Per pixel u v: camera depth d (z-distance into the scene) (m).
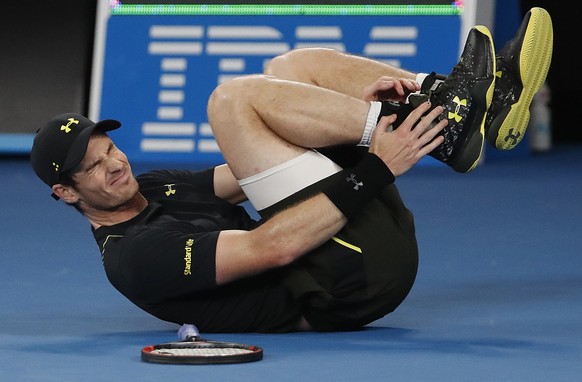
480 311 16.61
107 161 15.00
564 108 47.84
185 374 12.30
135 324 15.98
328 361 13.02
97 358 13.29
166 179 16.23
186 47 38.28
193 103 38.06
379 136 14.70
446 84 15.15
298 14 37.62
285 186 14.77
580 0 46.88
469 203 29.75
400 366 12.70
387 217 15.24
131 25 38.72
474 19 36.62
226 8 38.19
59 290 18.75
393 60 36.84
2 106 40.75
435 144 14.95
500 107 15.91
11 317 16.41
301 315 15.24
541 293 18.05
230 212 15.98
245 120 14.80
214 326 15.14
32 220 27.62
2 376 12.27
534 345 13.97
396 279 15.09
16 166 38.38
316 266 14.91
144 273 14.65
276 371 12.44
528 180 34.56
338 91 16.77
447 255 22.12
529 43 15.70
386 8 37.16
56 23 40.53
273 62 16.86
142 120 38.31
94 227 15.48
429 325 15.58
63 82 40.31
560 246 23.12
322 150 15.43
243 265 14.49
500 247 23.05
